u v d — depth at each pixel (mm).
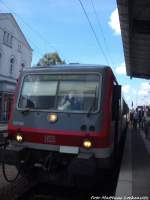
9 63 29047
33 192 5113
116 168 6879
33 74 5344
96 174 4953
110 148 5020
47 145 4980
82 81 5039
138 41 14977
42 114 5074
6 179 5301
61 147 4898
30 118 5133
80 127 4836
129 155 8172
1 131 7770
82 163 4508
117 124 6281
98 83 4953
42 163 5059
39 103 5160
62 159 4922
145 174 5875
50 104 5094
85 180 4980
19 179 5688
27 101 5246
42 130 5008
